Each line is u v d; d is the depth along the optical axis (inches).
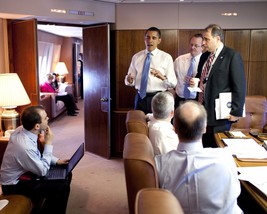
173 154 56.8
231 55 97.5
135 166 52.9
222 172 53.2
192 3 169.5
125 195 130.3
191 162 54.2
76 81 418.9
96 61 178.5
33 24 147.9
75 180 146.5
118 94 180.9
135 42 174.7
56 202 96.3
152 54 136.5
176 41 173.0
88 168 163.8
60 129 260.2
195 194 53.6
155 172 53.2
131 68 146.0
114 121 182.2
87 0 163.0
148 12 171.9
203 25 171.0
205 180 53.2
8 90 131.3
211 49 101.0
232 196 53.7
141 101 138.2
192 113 55.7
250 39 171.8
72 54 401.1
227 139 93.0
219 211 53.7
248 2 168.2
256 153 80.0
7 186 94.5
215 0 163.8
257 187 58.6
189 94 137.2
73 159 104.0
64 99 329.7
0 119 146.1
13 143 95.3
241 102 96.8
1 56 154.0
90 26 181.0
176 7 170.6
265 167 69.5
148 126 86.3
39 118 97.0
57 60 382.9
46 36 318.0
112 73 181.5
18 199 85.7
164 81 133.5
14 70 160.7
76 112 346.3
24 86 157.6
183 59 150.1
